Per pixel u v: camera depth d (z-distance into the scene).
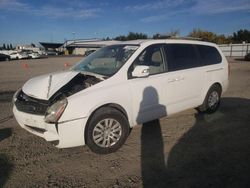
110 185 3.28
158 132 5.02
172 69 5.00
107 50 5.12
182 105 5.24
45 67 22.28
